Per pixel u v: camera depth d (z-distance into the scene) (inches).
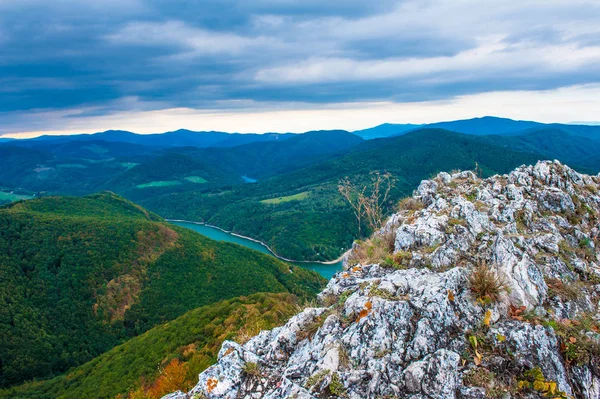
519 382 281.1
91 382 1967.3
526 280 355.6
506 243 396.5
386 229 587.8
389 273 432.8
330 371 322.0
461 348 311.4
